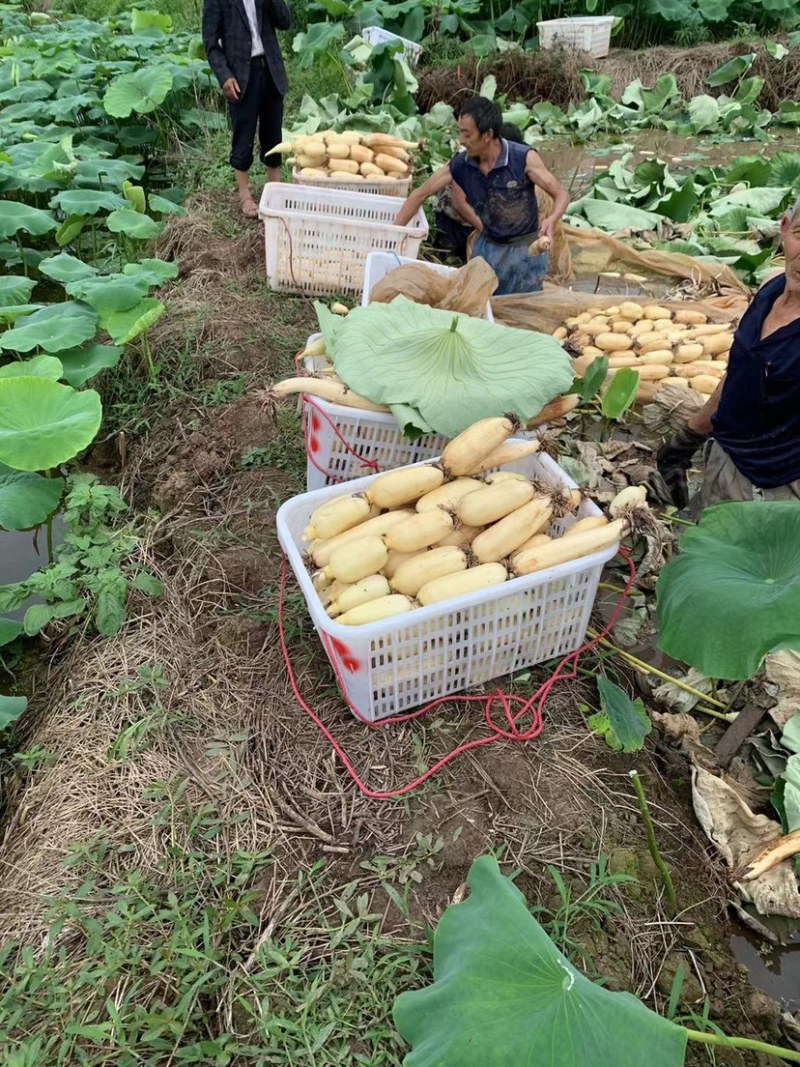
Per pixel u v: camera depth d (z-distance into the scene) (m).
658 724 2.61
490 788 2.36
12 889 2.22
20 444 3.31
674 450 3.31
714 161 7.77
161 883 2.16
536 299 4.49
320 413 2.96
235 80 5.25
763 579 2.07
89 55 8.98
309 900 2.11
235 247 5.44
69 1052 1.86
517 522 2.43
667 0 10.52
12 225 5.16
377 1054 1.80
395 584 2.43
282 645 2.69
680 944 2.11
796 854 2.22
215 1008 1.95
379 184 5.42
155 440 4.02
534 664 2.70
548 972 1.52
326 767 2.42
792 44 9.55
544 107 8.63
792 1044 1.97
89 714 2.66
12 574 3.61
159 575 3.20
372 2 9.98
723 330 4.29
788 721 2.47
